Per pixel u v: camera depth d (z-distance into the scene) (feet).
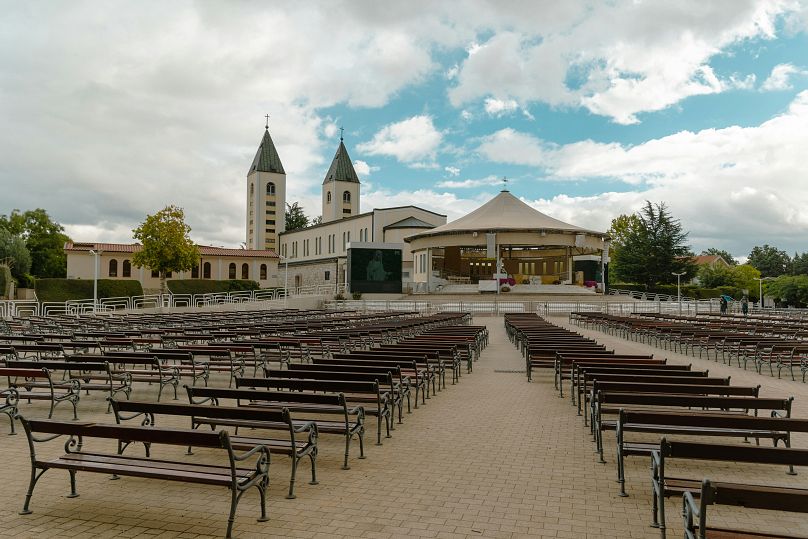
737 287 282.15
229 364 44.06
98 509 18.31
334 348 52.49
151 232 172.35
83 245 214.90
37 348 38.55
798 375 51.70
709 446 14.76
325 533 16.53
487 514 18.10
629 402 23.11
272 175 366.84
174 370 41.57
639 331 81.05
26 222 241.55
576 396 38.86
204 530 16.69
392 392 28.60
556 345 47.83
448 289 205.77
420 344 47.39
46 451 25.12
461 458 24.32
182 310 149.59
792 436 27.96
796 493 11.55
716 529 12.98
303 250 332.19
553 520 17.67
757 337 59.98
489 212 227.81
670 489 16.21
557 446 26.30
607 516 18.02
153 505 18.66
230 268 238.68
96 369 31.96
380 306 171.83
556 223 209.05
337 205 356.59
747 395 24.98
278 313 113.29
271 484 20.83
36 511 18.11
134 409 19.79
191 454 24.64
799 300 228.22
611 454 24.98
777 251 431.43
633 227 292.61
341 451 25.34
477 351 61.11
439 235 204.33
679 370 31.53
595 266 238.27
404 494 19.84
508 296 186.29
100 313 131.85
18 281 182.50
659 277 266.98
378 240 264.11
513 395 39.58
